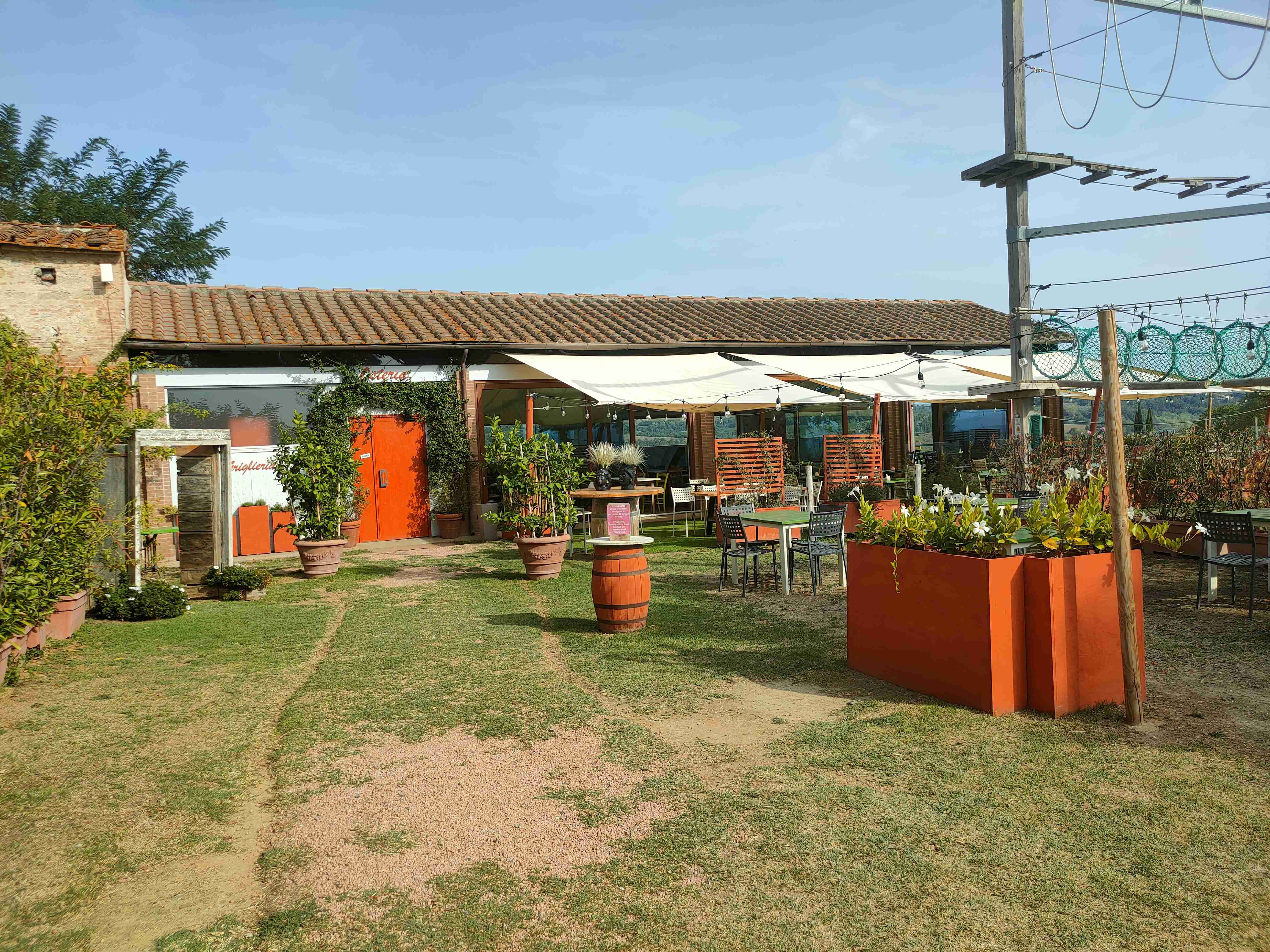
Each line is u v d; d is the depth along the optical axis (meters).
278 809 4.64
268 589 11.55
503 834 4.28
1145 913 3.46
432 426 17.05
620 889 3.73
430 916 3.55
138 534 10.25
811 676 6.96
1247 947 3.22
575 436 19.16
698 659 7.54
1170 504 12.39
